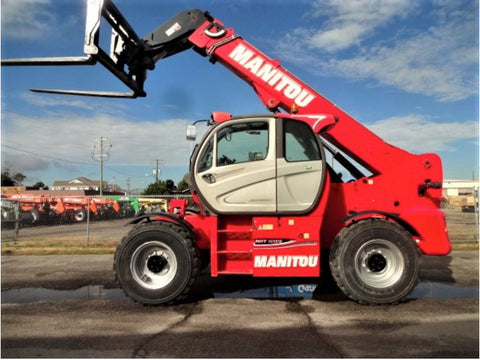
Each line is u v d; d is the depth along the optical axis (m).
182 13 6.00
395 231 4.69
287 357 3.15
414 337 3.57
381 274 4.73
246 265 4.95
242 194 4.88
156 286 4.70
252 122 4.99
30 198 19.19
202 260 5.88
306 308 4.53
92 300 5.00
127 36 5.97
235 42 5.89
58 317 4.27
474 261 7.50
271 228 4.86
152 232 4.74
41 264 7.60
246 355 3.20
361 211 5.03
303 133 5.02
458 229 10.98
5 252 9.06
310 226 4.86
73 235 13.91
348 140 5.64
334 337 3.59
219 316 4.25
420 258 4.68
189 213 5.92
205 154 5.00
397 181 5.53
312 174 4.91
